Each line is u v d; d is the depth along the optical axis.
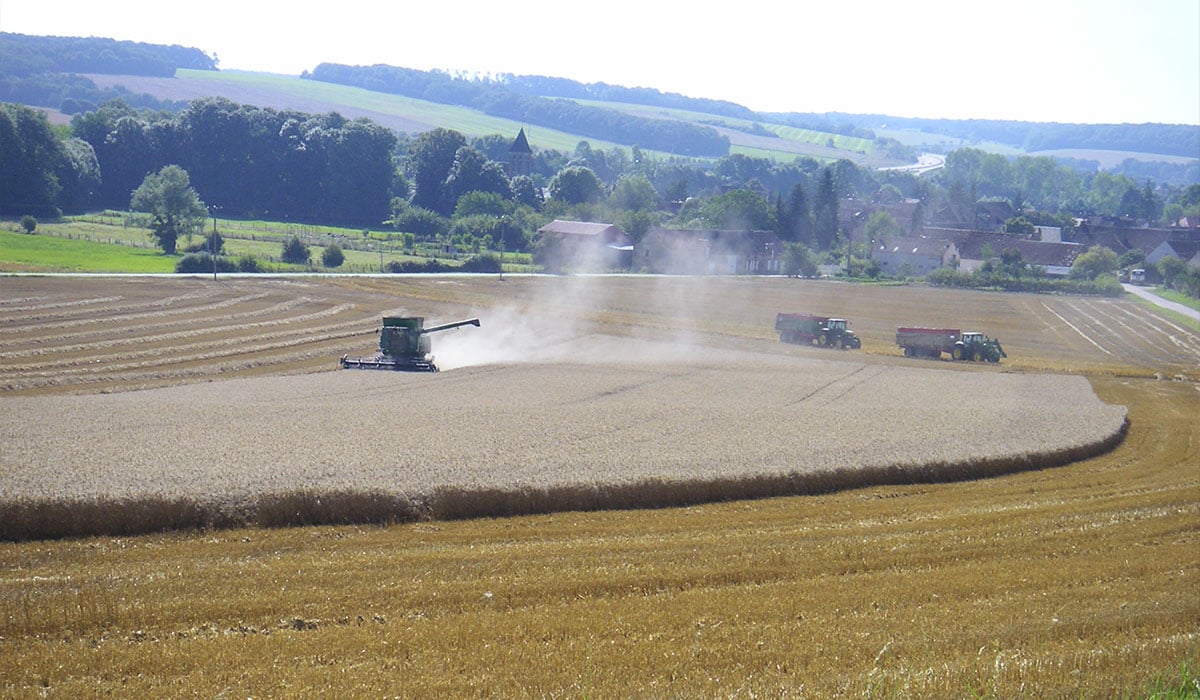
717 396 51.66
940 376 64.94
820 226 191.38
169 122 189.62
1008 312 114.44
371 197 184.75
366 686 15.61
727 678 16.34
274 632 18.11
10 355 54.88
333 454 32.62
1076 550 26.91
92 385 49.06
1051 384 63.53
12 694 15.20
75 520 25.41
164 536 25.56
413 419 40.28
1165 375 73.56
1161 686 16.33
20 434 33.91
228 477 28.69
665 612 19.75
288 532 26.23
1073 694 15.95
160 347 60.66
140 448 32.25
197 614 18.84
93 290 80.38
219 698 15.13
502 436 37.47
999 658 16.95
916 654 17.75
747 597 21.05
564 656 17.12
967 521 30.06
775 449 37.81
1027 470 40.06
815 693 15.54
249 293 85.69
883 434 42.31
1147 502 34.00
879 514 31.02
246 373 55.28
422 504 28.47
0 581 20.88
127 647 17.12
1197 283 143.62
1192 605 21.59
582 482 30.84
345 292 90.69
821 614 20.17
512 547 25.06
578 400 48.28
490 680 15.96
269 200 186.75
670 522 29.02
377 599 20.02
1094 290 141.88
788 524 29.19
